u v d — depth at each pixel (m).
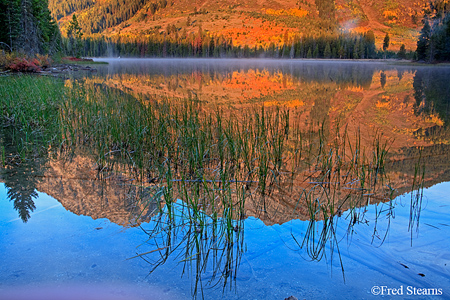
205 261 2.04
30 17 29.25
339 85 14.86
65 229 2.42
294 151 4.68
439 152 4.65
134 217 2.64
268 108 8.37
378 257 2.11
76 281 1.81
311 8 167.88
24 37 28.08
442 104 9.16
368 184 3.48
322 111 8.02
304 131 5.89
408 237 2.36
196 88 13.38
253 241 2.30
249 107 8.51
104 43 105.69
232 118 6.65
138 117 5.36
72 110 6.19
